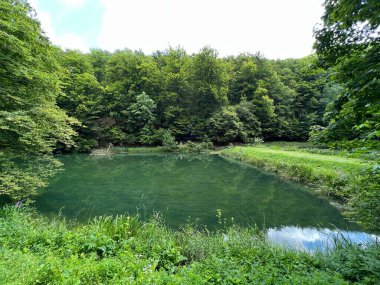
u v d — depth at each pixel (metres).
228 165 22.62
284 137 41.81
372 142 3.76
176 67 44.00
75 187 14.01
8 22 7.53
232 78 45.06
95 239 4.94
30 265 3.53
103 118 38.44
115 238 5.45
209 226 8.30
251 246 5.31
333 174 11.93
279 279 3.48
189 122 39.38
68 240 4.97
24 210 7.46
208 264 4.18
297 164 15.45
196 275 3.46
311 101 40.66
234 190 13.45
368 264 3.74
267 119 40.31
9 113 7.20
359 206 5.50
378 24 3.46
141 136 37.78
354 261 3.93
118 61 42.38
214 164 23.42
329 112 4.23
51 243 4.85
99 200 11.45
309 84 41.00
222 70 42.12
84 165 22.78
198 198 11.91
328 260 4.38
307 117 39.38
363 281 3.37
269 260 4.47
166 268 4.48
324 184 12.02
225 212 9.84
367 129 3.89
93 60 46.44
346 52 3.92
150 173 18.70
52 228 5.98
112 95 39.59
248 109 39.16
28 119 7.66
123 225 5.99
